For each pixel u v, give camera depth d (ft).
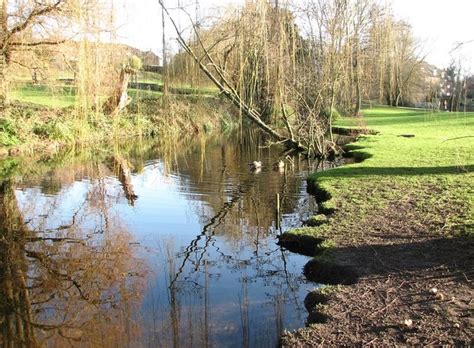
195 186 42.50
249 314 17.80
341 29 54.13
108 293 20.72
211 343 15.69
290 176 46.03
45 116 64.75
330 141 57.21
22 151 57.82
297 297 19.15
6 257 25.77
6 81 55.26
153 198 38.37
